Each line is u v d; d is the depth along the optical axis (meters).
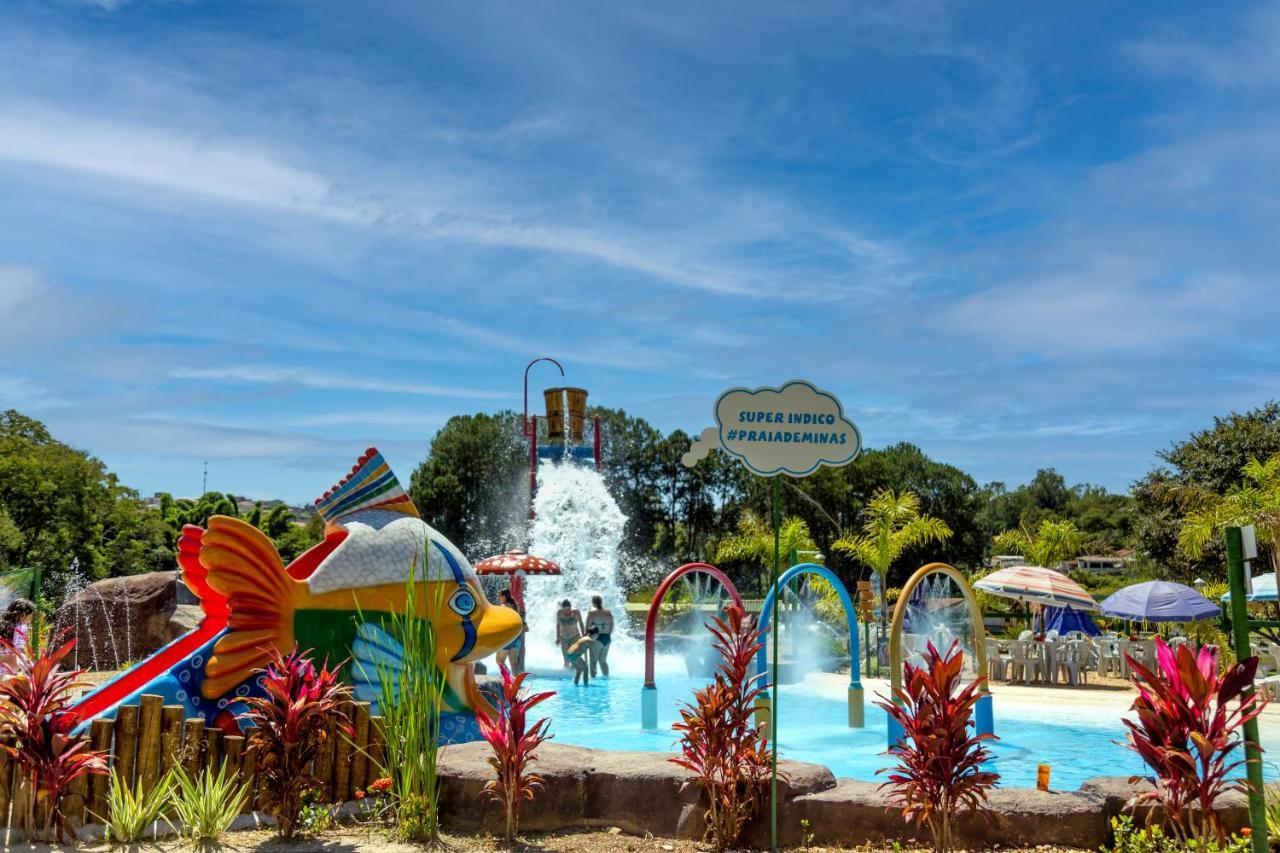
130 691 8.30
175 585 17.58
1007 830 6.32
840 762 10.41
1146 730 5.87
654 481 55.97
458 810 6.92
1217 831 5.59
